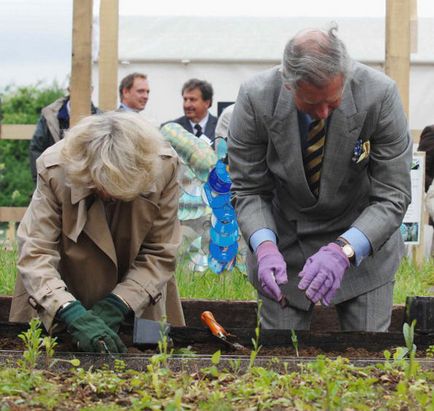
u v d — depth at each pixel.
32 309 5.36
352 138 5.09
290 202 5.46
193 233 8.67
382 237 5.20
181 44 13.60
